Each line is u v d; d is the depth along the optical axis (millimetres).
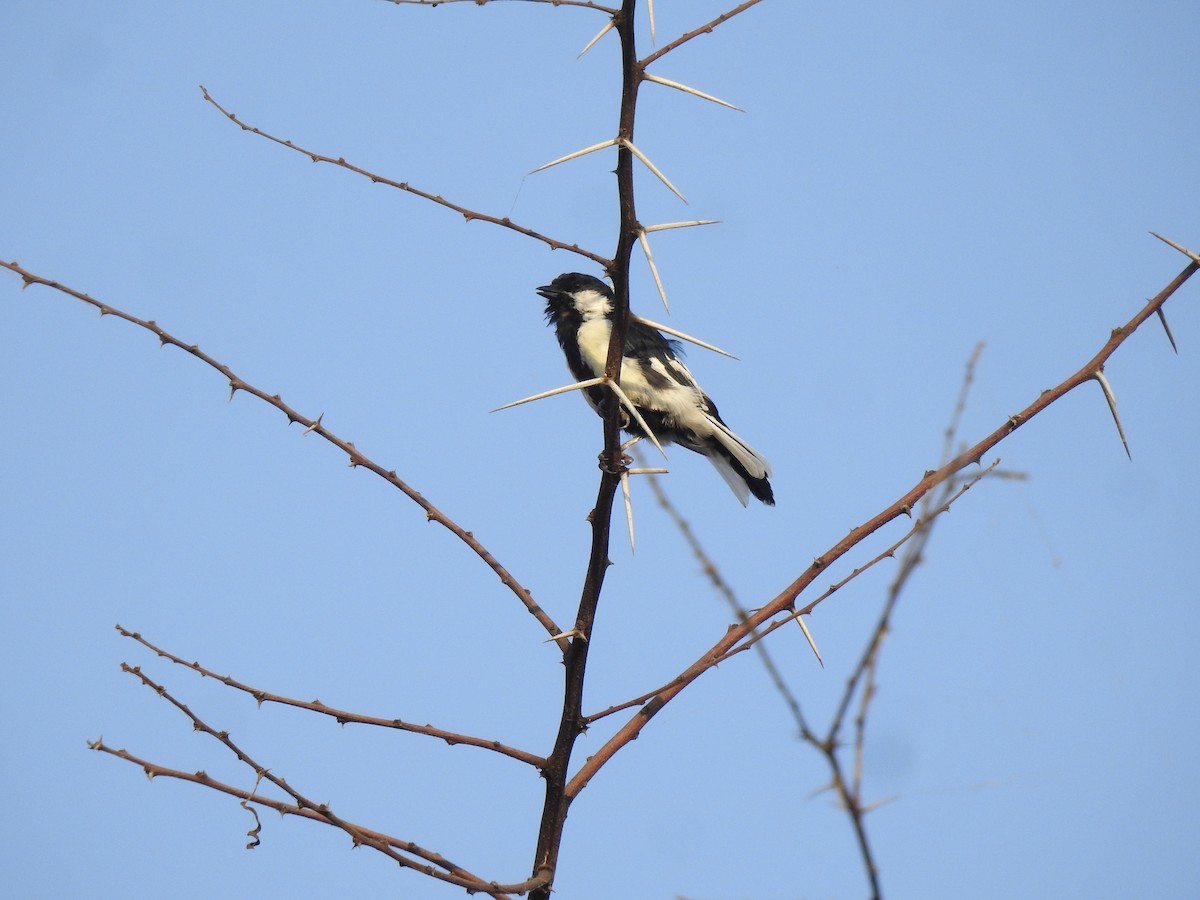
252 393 8461
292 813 7340
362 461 8602
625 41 7426
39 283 8195
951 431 5871
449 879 7258
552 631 8500
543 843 8031
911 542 4566
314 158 7695
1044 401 7496
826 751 4227
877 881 4125
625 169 7559
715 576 4617
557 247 7754
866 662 4336
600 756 8219
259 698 7828
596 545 8383
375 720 7914
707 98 7438
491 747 8117
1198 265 7691
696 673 8133
